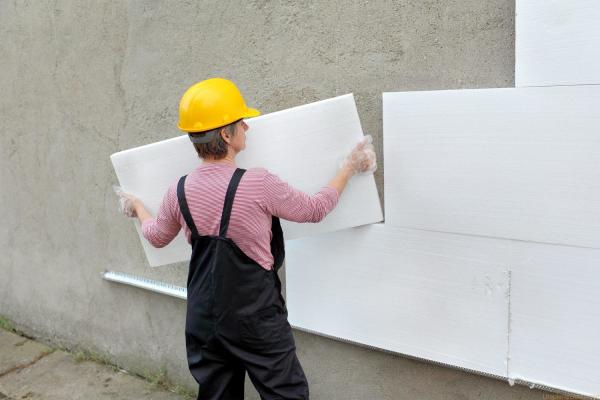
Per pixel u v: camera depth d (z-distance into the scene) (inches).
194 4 93.7
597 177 62.6
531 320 69.4
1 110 132.2
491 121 67.7
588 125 62.1
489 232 70.5
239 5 88.4
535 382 70.4
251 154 82.3
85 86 113.7
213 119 68.8
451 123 70.4
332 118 77.4
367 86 78.9
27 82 124.3
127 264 117.0
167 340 114.6
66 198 124.6
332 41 80.5
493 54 68.7
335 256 84.6
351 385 91.3
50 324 138.0
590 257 64.4
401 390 86.0
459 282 74.1
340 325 86.3
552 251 66.7
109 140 112.7
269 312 71.6
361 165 76.8
